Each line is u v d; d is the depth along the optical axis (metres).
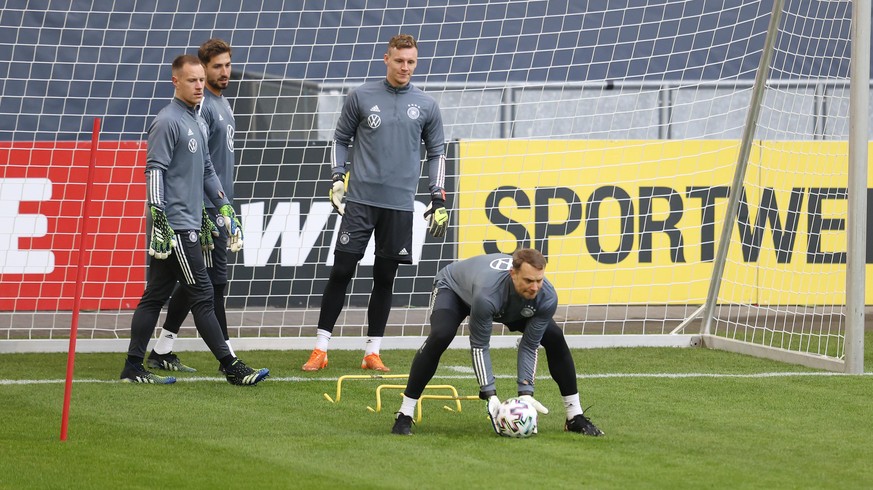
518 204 40.91
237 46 45.97
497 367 30.00
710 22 47.25
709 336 34.50
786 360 31.34
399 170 28.94
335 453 18.92
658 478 17.23
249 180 40.62
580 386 26.84
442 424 21.88
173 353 29.34
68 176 39.19
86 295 38.88
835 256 40.47
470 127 45.31
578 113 45.66
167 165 25.66
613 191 41.38
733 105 46.12
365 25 46.44
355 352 33.00
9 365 29.58
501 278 19.80
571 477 17.25
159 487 16.45
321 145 41.06
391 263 29.33
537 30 46.97
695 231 41.56
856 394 25.73
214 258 28.55
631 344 34.69
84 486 16.47
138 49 46.12
